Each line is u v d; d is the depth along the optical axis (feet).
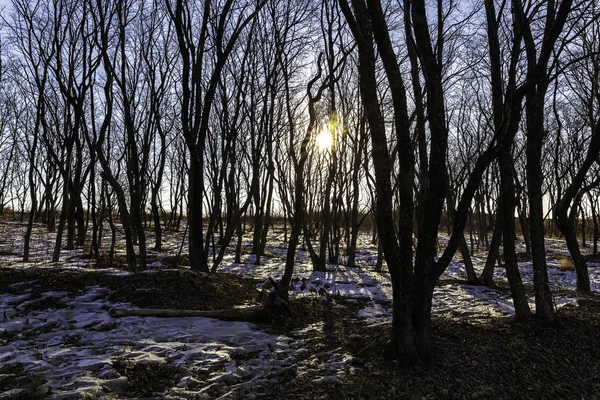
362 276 43.65
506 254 24.32
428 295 18.01
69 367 16.51
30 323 21.76
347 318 26.27
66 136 48.34
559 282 46.57
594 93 34.14
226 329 22.20
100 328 21.61
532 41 23.57
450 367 17.54
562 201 30.58
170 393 15.15
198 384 16.02
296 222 26.25
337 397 15.38
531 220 23.97
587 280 32.50
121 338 20.08
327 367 17.67
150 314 23.44
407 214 17.04
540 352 19.90
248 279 37.29
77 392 14.52
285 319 24.09
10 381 15.21
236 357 18.62
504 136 17.02
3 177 116.57
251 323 23.61
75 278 28.66
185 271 29.27
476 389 16.33
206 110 33.32
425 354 17.75
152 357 17.78
